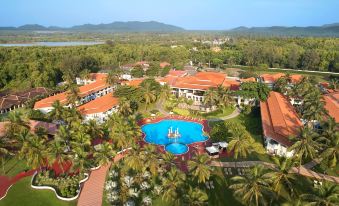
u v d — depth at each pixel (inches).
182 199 1934.1
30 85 5334.6
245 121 3782.0
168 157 2377.0
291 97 4320.9
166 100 4566.9
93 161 2554.1
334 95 4379.9
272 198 1867.6
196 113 4097.0
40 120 3659.0
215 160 2706.7
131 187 2245.3
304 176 2374.5
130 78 6417.3
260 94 4111.7
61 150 2309.3
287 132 2790.4
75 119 3043.8
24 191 2239.2
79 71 6594.5
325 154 2236.7
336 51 7780.5
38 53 7367.1
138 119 3887.8
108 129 3102.9
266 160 2687.0
